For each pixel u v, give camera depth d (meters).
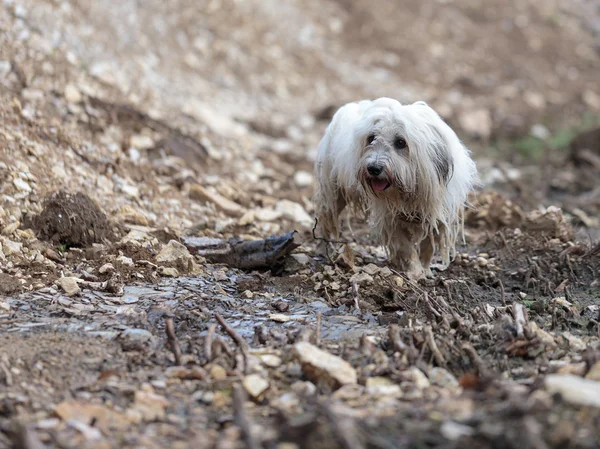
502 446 5.25
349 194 10.16
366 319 8.39
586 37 32.22
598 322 8.16
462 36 29.69
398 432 5.57
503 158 20.36
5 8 14.91
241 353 7.21
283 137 19.31
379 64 26.48
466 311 8.61
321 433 5.50
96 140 13.45
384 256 11.16
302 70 23.97
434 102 24.69
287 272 10.25
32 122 12.61
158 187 12.92
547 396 5.91
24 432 5.48
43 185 11.28
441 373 6.81
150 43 19.44
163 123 15.49
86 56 16.14
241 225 12.44
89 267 9.65
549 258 10.79
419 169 9.14
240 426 5.77
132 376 6.88
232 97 20.34
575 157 19.42
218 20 23.14
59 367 6.91
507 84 27.39
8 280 8.79
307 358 6.81
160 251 10.16
